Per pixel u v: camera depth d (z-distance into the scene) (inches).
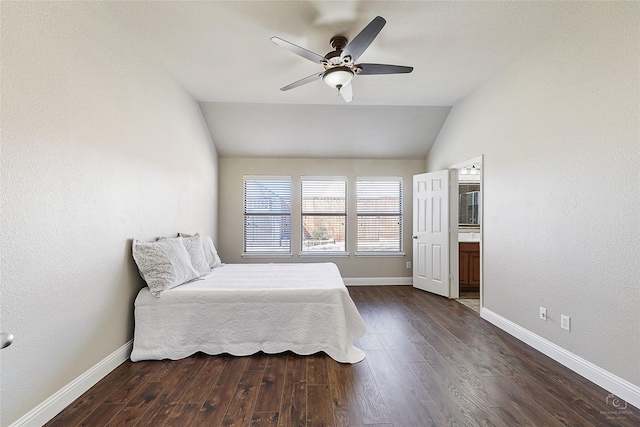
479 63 114.4
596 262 79.1
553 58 92.7
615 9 73.7
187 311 96.3
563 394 74.9
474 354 97.3
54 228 66.9
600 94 77.7
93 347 79.6
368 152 195.3
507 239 115.3
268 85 133.7
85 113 75.8
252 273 127.1
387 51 105.0
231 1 79.4
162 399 73.3
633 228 70.2
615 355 74.4
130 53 94.6
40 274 63.4
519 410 68.7
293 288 101.6
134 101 97.2
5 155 56.0
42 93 63.4
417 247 188.7
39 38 62.6
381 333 115.3
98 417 66.5
